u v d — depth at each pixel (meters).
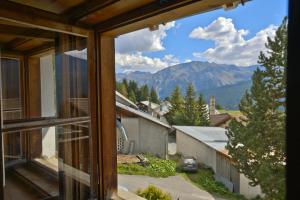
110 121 2.37
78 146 2.33
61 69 2.45
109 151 2.37
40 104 2.80
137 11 1.79
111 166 2.38
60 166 2.48
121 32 2.18
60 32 2.12
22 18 1.78
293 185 0.91
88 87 2.22
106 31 2.15
